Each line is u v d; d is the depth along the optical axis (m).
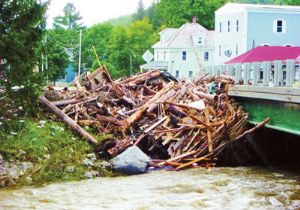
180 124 19.80
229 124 19.75
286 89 16.69
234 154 20.19
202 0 100.50
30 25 16.31
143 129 19.92
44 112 20.12
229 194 15.44
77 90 23.06
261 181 17.31
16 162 16.34
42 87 18.28
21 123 17.97
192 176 17.64
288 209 13.99
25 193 14.72
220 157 20.11
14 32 15.92
